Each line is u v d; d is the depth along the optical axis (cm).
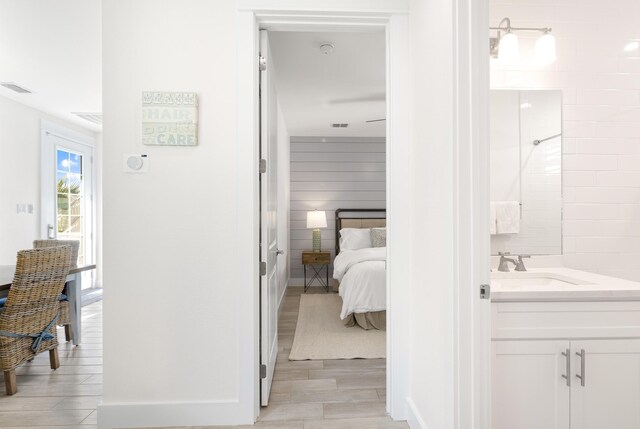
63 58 310
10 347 227
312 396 223
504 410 150
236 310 192
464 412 137
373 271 356
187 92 191
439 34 153
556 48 209
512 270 207
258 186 202
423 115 174
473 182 138
